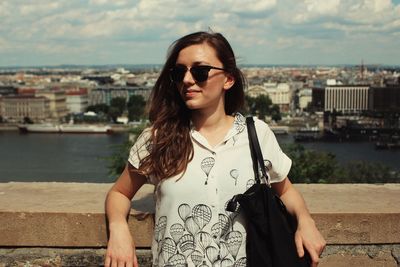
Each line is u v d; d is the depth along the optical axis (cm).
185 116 425
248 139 414
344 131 15788
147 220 507
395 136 14362
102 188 615
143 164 412
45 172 8550
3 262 528
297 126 17300
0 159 10450
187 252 400
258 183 404
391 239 525
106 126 17288
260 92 18450
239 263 401
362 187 629
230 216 401
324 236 521
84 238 519
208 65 406
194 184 401
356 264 530
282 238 390
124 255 407
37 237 522
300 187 629
